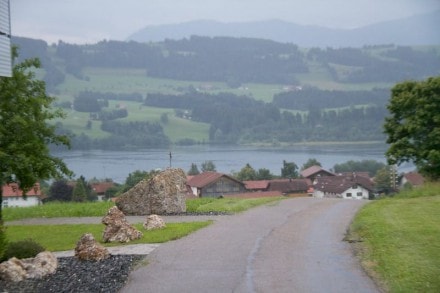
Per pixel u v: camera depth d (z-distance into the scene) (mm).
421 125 39938
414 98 40469
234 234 19312
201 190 82438
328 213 24312
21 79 25922
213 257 15734
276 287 12633
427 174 39906
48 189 78000
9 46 18234
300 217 23188
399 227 18203
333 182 88500
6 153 24281
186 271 14250
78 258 15945
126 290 12727
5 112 24969
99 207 29625
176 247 17297
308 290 12367
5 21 17922
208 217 24594
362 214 22312
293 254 15891
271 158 159250
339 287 12539
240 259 15398
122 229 19016
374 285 12617
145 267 14812
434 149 39406
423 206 23188
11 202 72062
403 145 41031
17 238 20875
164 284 13125
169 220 24188
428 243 15742
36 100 25922
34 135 25984
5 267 13711
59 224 24859
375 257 14852
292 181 89750
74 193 69688
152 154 169250
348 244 17109
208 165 118375
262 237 18609
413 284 12141
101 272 14281
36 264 14227
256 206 27719
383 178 87438
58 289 12805
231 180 83938
